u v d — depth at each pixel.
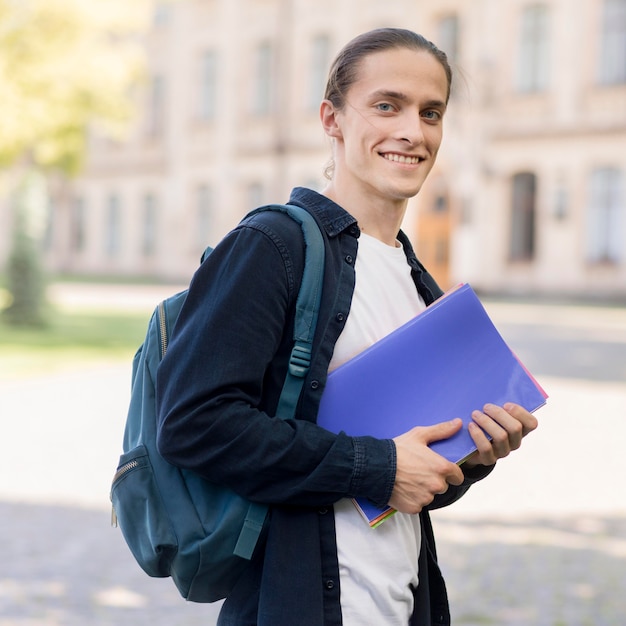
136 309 24.36
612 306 29.53
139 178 45.00
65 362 14.00
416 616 1.90
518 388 1.83
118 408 10.12
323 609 1.71
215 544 1.71
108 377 12.53
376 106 1.87
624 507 6.46
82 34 18.42
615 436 8.97
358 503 1.74
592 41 32.22
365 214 1.94
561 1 32.62
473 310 1.85
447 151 34.25
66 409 10.03
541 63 33.09
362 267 1.89
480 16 34.00
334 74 1.93
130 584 4.85
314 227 1.81
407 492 1.70
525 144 33.25
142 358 1.87
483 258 34.06
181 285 38.72
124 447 1.88
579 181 32.44
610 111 31.92
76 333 18.31
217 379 1.67
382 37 1.89
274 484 1.68
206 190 43.00
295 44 39.62
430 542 2.01
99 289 34.22
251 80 41.19
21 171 21.48
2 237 48.88
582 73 32.31
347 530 1.77
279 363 1.76
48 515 6.06
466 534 5.80
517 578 4.96
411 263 2.00
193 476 1.77
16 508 6.20
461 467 1.92
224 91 41.94
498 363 1.84
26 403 10.39
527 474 7.39
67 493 6.61
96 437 8.54
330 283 1.80
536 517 6.20
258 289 1.71
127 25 19.30
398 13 36.34
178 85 43.44
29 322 19.20
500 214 33.81
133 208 45.28
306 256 1.78
